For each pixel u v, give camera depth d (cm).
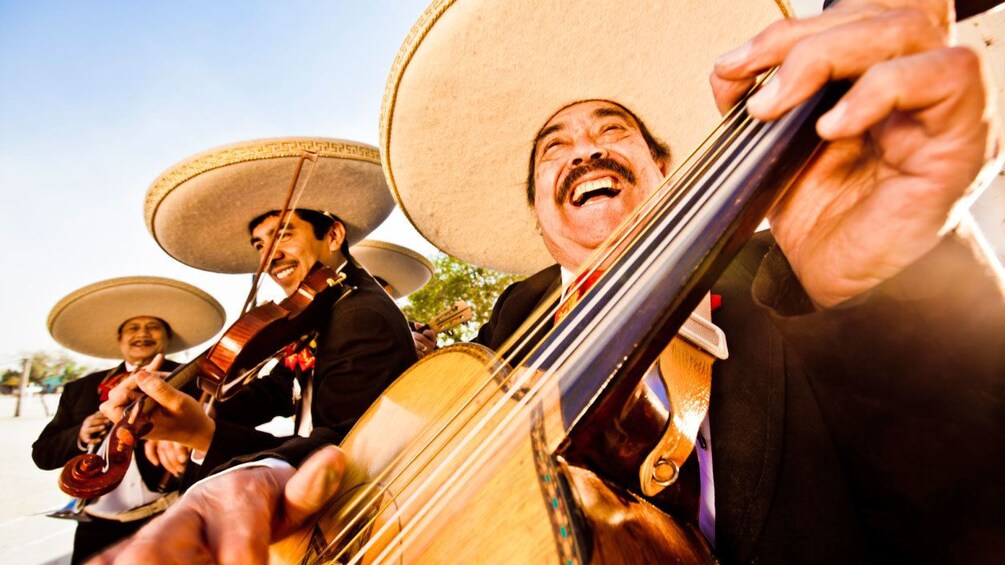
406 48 148
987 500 55
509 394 69
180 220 285
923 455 58
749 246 112
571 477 48
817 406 80
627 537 47
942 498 59
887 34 43
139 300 459
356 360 206
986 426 53
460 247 239
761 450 79
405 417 99
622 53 145
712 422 83
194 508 69
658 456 56
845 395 60
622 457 54
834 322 55
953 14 47
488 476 55
